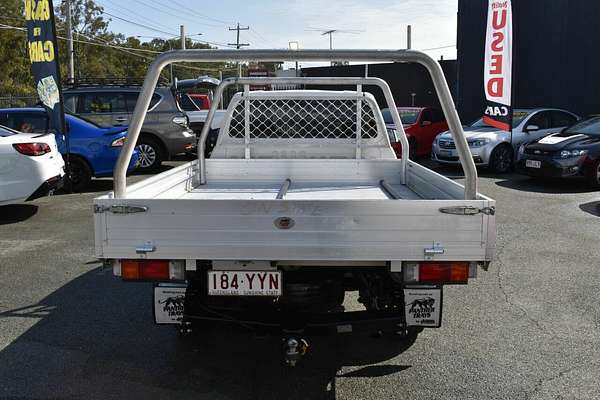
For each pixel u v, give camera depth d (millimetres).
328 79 5125
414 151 14898
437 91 2975
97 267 5926
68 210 8844
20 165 7742
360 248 2926
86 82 12859
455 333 4273
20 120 10555
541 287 5262
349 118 5418
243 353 3982
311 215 2910
